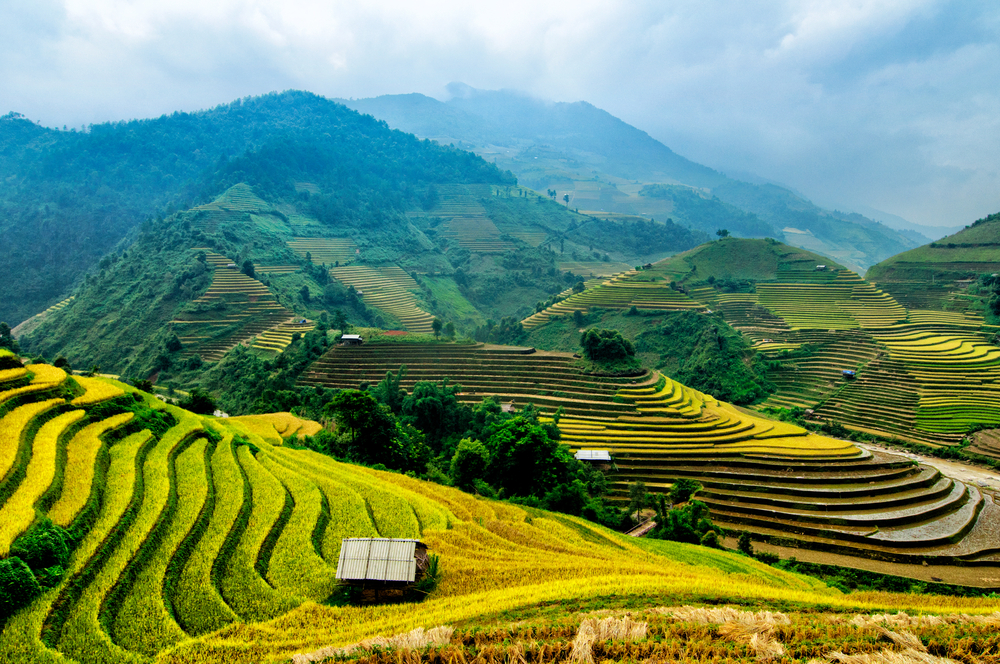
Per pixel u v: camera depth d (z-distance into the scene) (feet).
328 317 468.75
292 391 257.14
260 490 111.14
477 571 90.89
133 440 118.52
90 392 129.18
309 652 60.90
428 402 232.94
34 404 116.06
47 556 73.20
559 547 112.37
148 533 85.20
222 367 320.70
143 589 73.77
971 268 452.76
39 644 61.26
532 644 59.57
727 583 92.38
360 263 638.12
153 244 504.43
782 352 370.73
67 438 108.88
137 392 143.54
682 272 515.50
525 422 174.60
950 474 230.68
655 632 63.87
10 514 78.38
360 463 170.30
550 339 435.12
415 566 81.97
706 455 212.02
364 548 82.43
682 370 368.27
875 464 202.90
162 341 368.27
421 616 71.31
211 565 81.92
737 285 487.61
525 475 171.63
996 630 64.18
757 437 233.96
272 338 362.74
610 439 225.56
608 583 84.99
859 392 322.34
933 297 440.04
